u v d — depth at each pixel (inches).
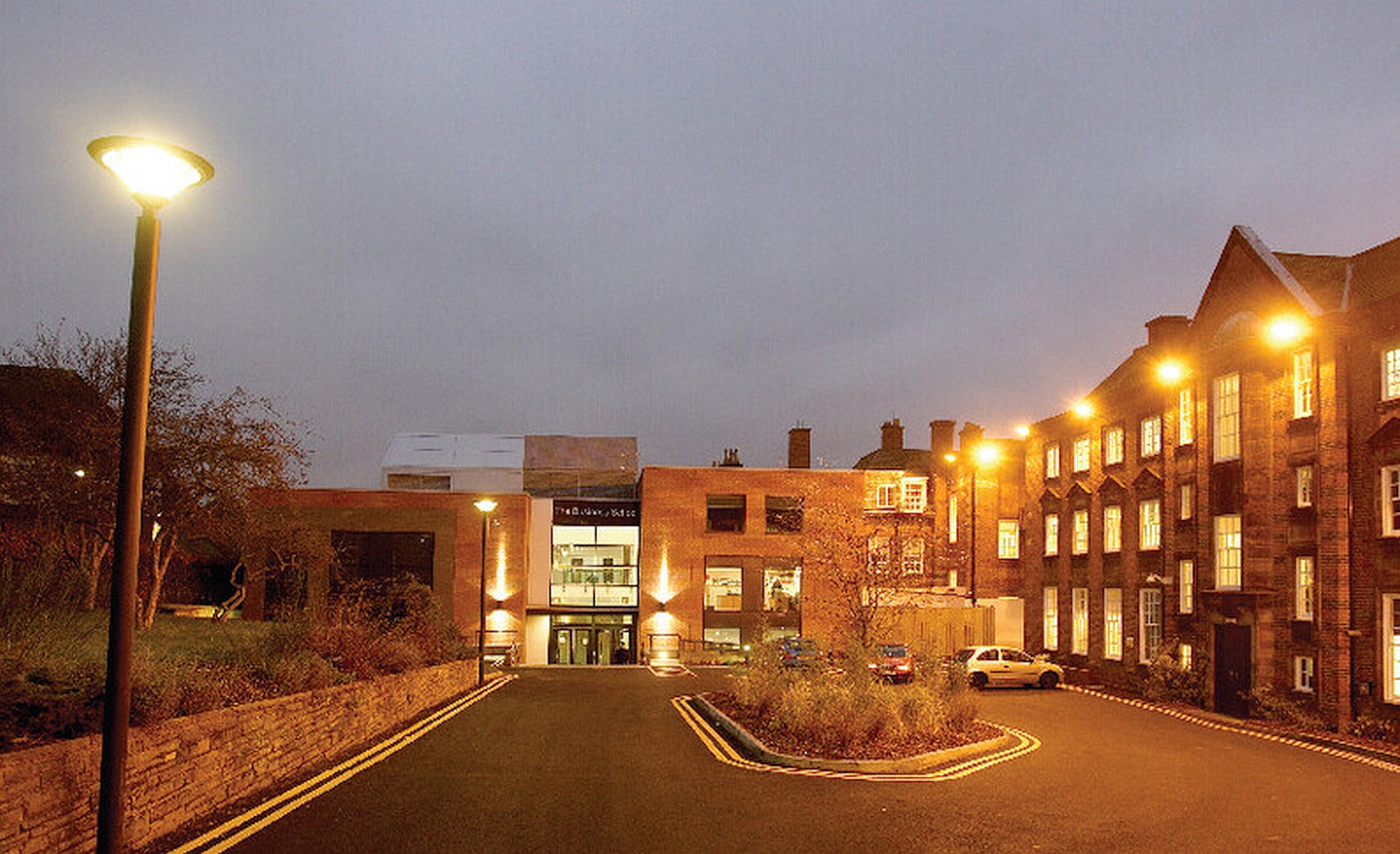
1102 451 1560.0
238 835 444.8
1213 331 1253.7
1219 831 512.4
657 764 690.8
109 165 318.0
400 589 1473.9
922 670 981.8
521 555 2174.0
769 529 2266.2
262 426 1090.7
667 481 2257.6
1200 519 1242.6
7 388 1035.9
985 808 557.9
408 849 433.1
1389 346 970.1
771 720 843.4
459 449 2556.6
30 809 342.6
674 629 2214.6
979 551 2026.3
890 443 2605.8
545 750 746.2
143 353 316.2
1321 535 1019.9
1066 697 1323.8
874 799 578.6
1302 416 1084.5
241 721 530.6
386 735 812.6
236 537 1135.6
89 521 977.5
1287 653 1077.8
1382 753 848.9
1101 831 504.7
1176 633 1315.2
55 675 447.2
